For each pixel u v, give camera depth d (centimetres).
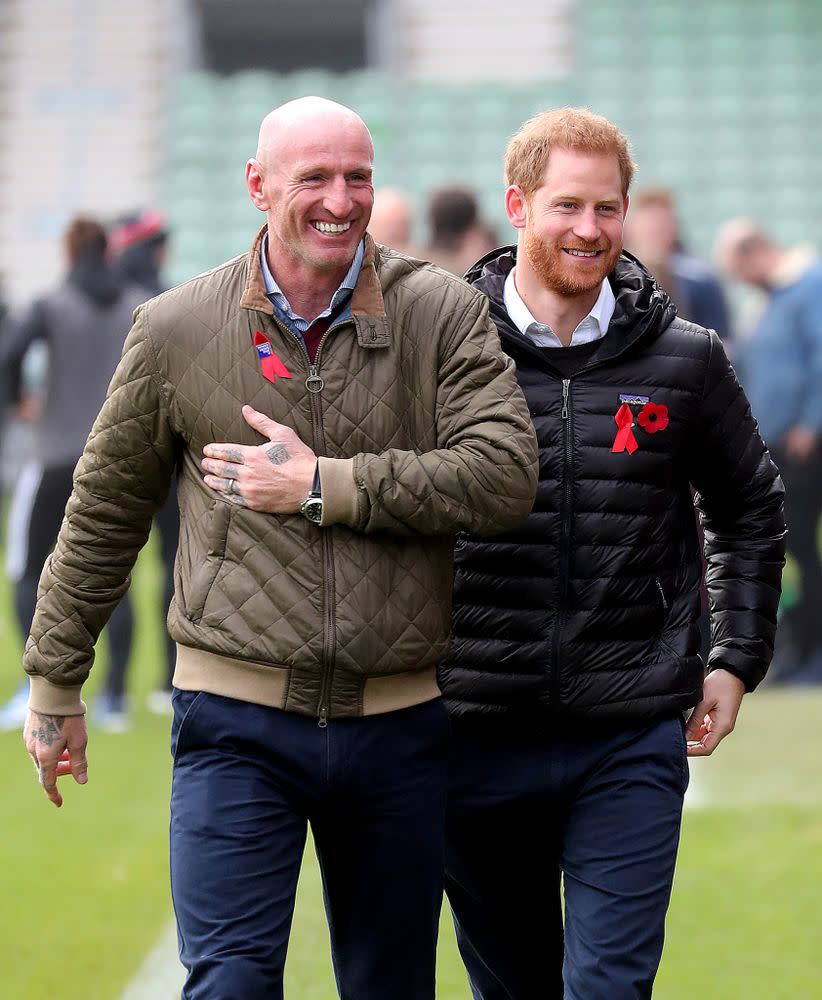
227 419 1159
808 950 1819
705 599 1449
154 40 8544
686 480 1340
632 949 1226
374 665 1148
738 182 7944
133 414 1179
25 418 3111
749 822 2345
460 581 1290
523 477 1159
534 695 1280
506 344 1284
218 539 1159
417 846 1187
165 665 3269
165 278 7712
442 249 2891
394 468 1135
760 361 3497
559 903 1372
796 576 3953
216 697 1166
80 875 2153
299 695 1149
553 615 1278
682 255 3291
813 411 3419
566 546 1274
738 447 1330
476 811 1312
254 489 1136
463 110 8012
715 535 1384
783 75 8188
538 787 1295
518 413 1170
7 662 3831
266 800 1154
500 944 1383
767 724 3028
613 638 1284
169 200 7994
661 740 1291
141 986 1745
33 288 7900
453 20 8462
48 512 3006
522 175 1277
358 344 1162
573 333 1296
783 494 1362
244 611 1146
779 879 2080
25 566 3022
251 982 1112
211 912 1133
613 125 1272
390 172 7900
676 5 8369
